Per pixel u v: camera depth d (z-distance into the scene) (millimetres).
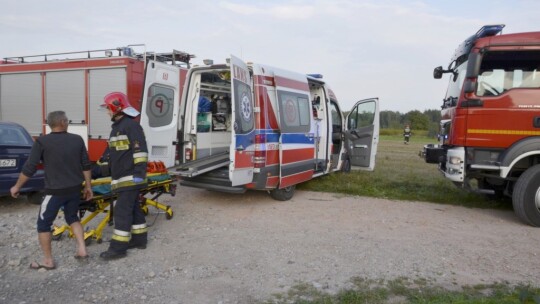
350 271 4379
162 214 6660
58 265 4461
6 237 5324
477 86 6492
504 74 6391
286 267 4488
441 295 3723
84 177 4578
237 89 6500
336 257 4809
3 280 4066
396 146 26703
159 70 7488
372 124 10609
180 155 7719
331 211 7094
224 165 7012
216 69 7324
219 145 8453
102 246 5086
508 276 4297
